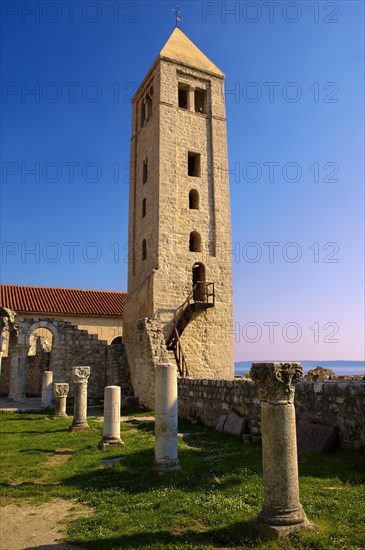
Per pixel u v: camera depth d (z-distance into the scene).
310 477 7.84
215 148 31.97
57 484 8.47
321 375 24.83
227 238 30.59
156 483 7.99
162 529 5.85
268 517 5.51
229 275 29.91
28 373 34.94
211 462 9.41
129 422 17.34
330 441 9.69
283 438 5.72
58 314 36.31
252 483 7.66
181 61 32.25
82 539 5.64
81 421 15.45
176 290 27.92
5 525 6.37
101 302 40.31
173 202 29.33
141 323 23.61
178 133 30.94
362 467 8.31
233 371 28.42
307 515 5.93
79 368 15.86
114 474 8.79
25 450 11.82
